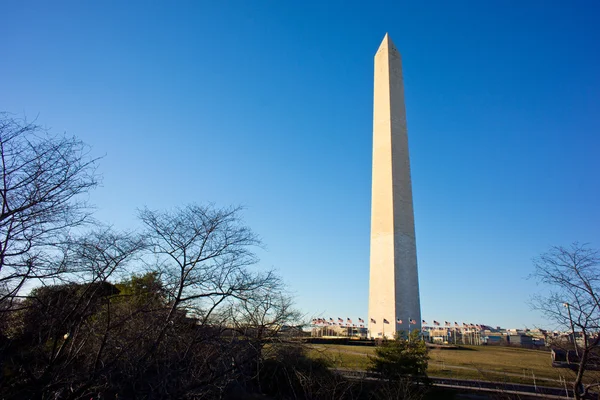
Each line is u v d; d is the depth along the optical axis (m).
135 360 13.80
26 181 12.11
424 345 28.77
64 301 14.35
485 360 37.25
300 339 18.27
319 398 21.89
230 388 18.45
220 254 15.86
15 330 14.28
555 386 26.58
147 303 15.20
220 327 15.49
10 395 12.64
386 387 23.66
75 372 13.64
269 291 16.95
